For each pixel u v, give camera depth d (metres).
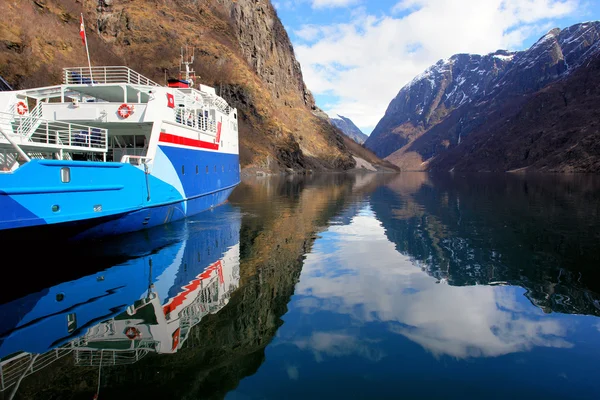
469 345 8.26
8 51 69.75
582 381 6.93
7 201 11.73
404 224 24.28
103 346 8.05
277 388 6.60
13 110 18.02
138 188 17.16
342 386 6.68
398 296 11.23
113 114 18.33
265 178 93.06
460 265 14.68
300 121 194.25
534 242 18.77
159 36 126.19
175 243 17.56
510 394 6.54
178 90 22.19
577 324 9.38
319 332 8.79
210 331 8.76
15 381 6.74
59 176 13.17
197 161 23.53
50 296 11.05
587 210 30.58
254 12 194.00
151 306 10.29
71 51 87.88
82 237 14.96
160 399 6.23
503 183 80.88
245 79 140.88
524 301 10.91
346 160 193.75
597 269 14.00
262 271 13.60
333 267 14.29
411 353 7.88
